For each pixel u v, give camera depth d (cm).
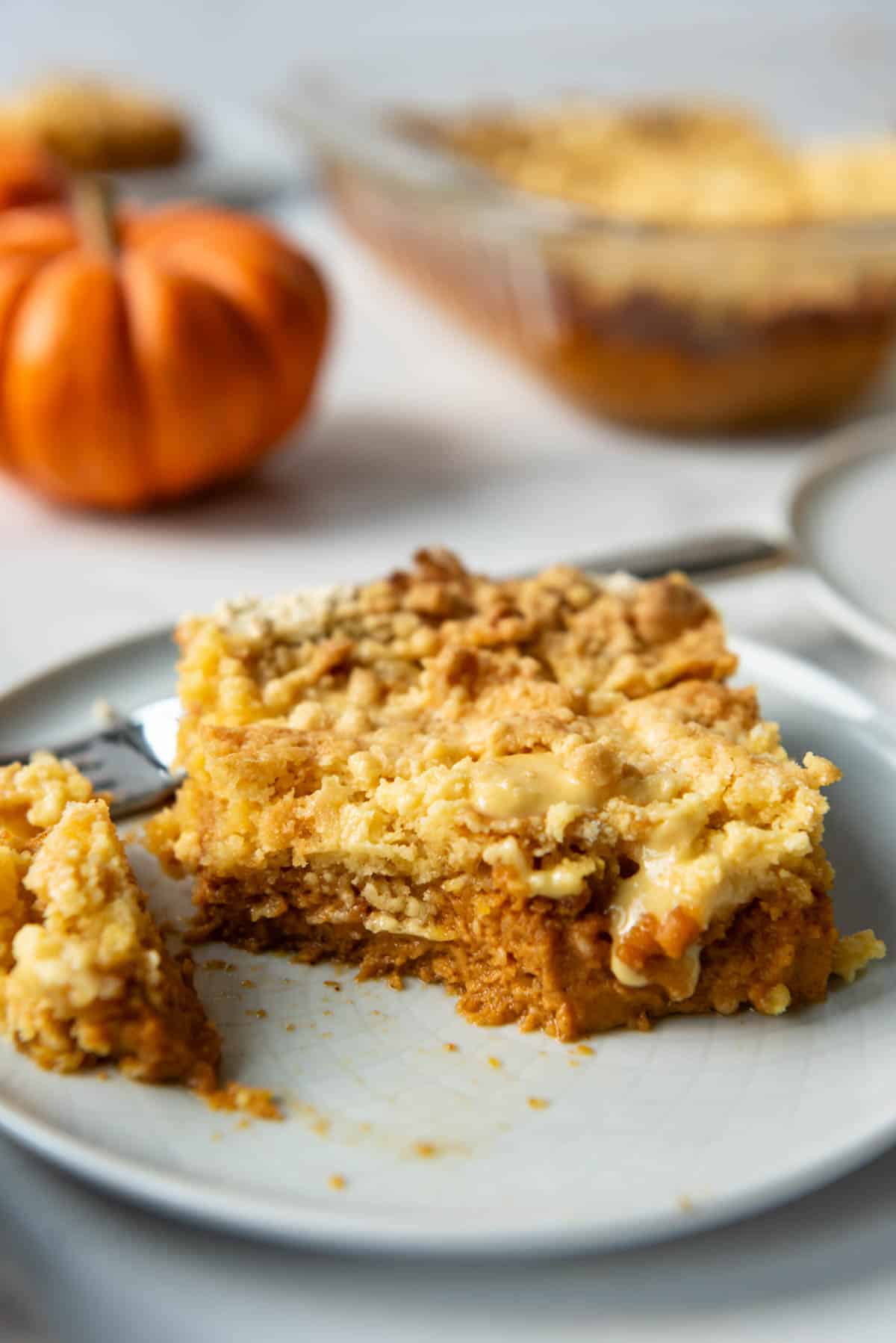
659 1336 27
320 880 32
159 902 33
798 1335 27
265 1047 30
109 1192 28
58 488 46
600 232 47
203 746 32
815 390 50
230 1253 27
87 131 67
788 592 42
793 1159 28
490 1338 27
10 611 42
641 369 50
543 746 32
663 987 31
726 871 31
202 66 97
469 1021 31
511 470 50
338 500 48
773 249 47
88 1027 29
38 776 32
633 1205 27
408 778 32
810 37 67
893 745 35
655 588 35
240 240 47
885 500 43
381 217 56
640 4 91
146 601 43
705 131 62
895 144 60
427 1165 28
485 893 31
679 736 32
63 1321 27
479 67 66
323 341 47
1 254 46
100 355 44
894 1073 29
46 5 99
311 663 34
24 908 30
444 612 35
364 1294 27
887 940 32
